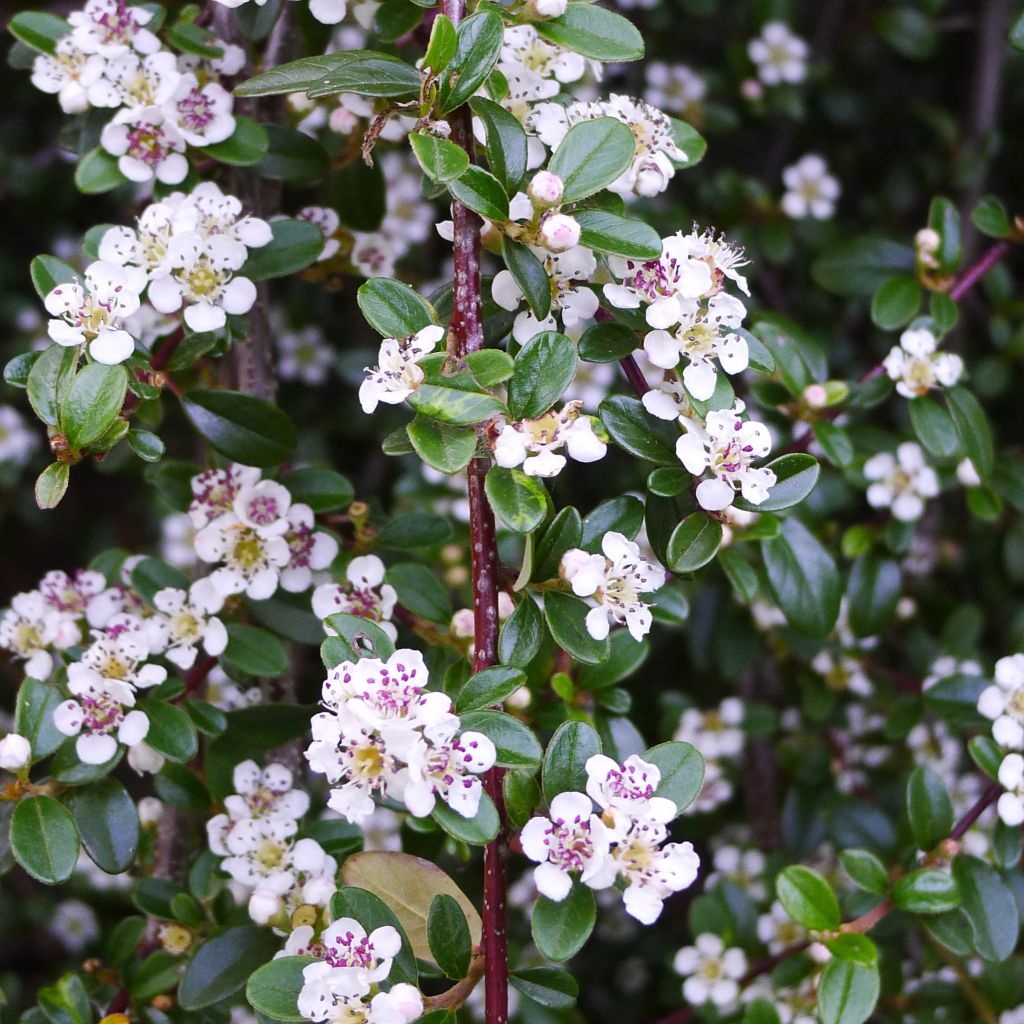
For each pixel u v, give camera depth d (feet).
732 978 1.28
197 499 1.17
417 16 1.13
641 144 1.11
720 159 1.79
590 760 1.00
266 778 1.15
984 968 1.26
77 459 1.04
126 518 1.97
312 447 1.68
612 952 1.63
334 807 0.99
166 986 1.16
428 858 1.18
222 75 1.21
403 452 1.02
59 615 1.19
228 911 1.19
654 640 1.64
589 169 1.04
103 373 1.04
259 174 1.21
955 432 1.24
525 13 1.06
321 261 1.25
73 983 1.14
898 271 1.37
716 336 1.05
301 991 1.00
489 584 1.02
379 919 1.01
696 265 1.04
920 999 1.27
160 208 1.12
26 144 1.86
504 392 1.04
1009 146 1.76
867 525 1.36
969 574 1.65
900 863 1.26
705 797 1.41
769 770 1.50
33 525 1.94
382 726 0.97
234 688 1.25
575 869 0.99
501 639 1.01
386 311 1.03
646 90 1.57
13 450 1.64
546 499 1.01
